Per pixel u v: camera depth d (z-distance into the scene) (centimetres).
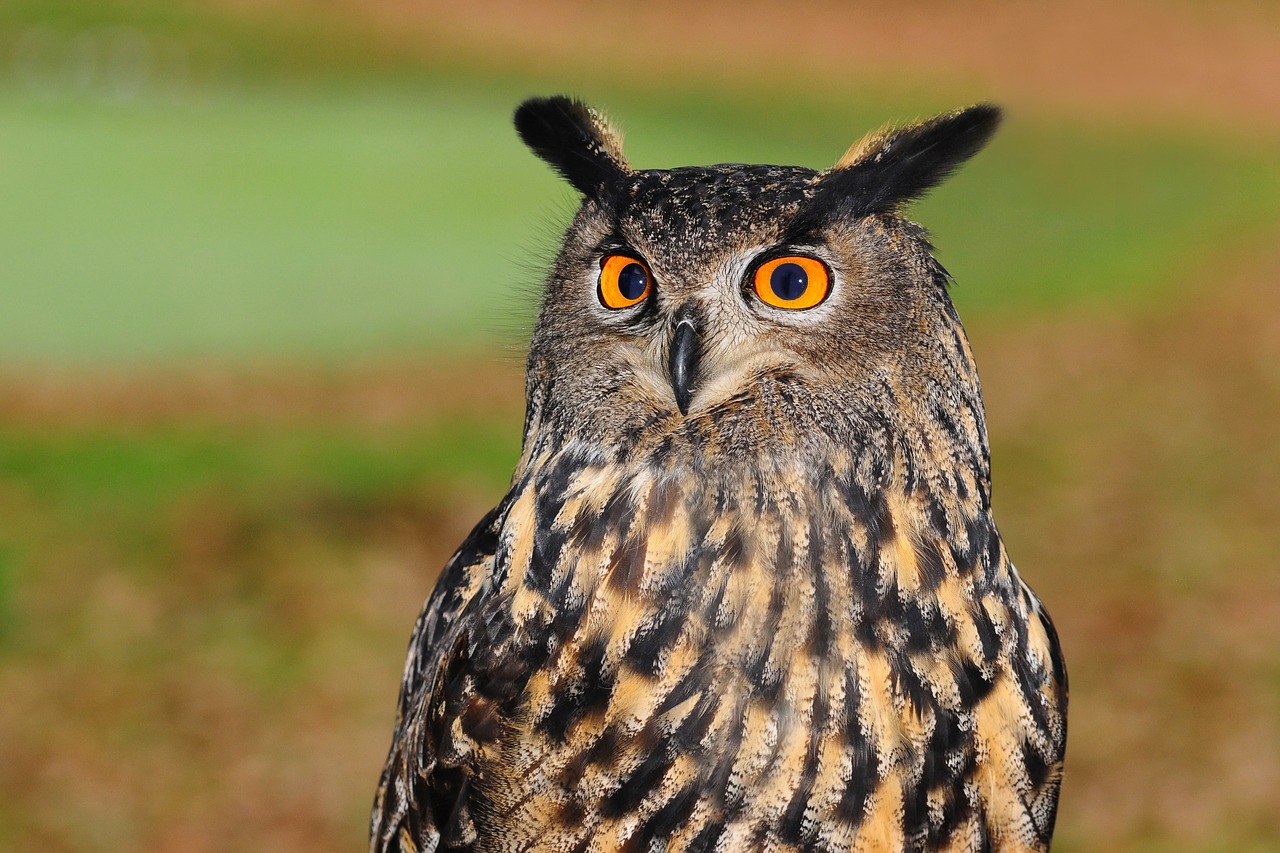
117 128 3441
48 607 1356
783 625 414
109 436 1714
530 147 523
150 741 1203
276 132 3541
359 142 3472
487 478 1708
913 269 447
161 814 1129
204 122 3631
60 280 2252
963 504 438
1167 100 5566
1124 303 2861
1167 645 1452
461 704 444
